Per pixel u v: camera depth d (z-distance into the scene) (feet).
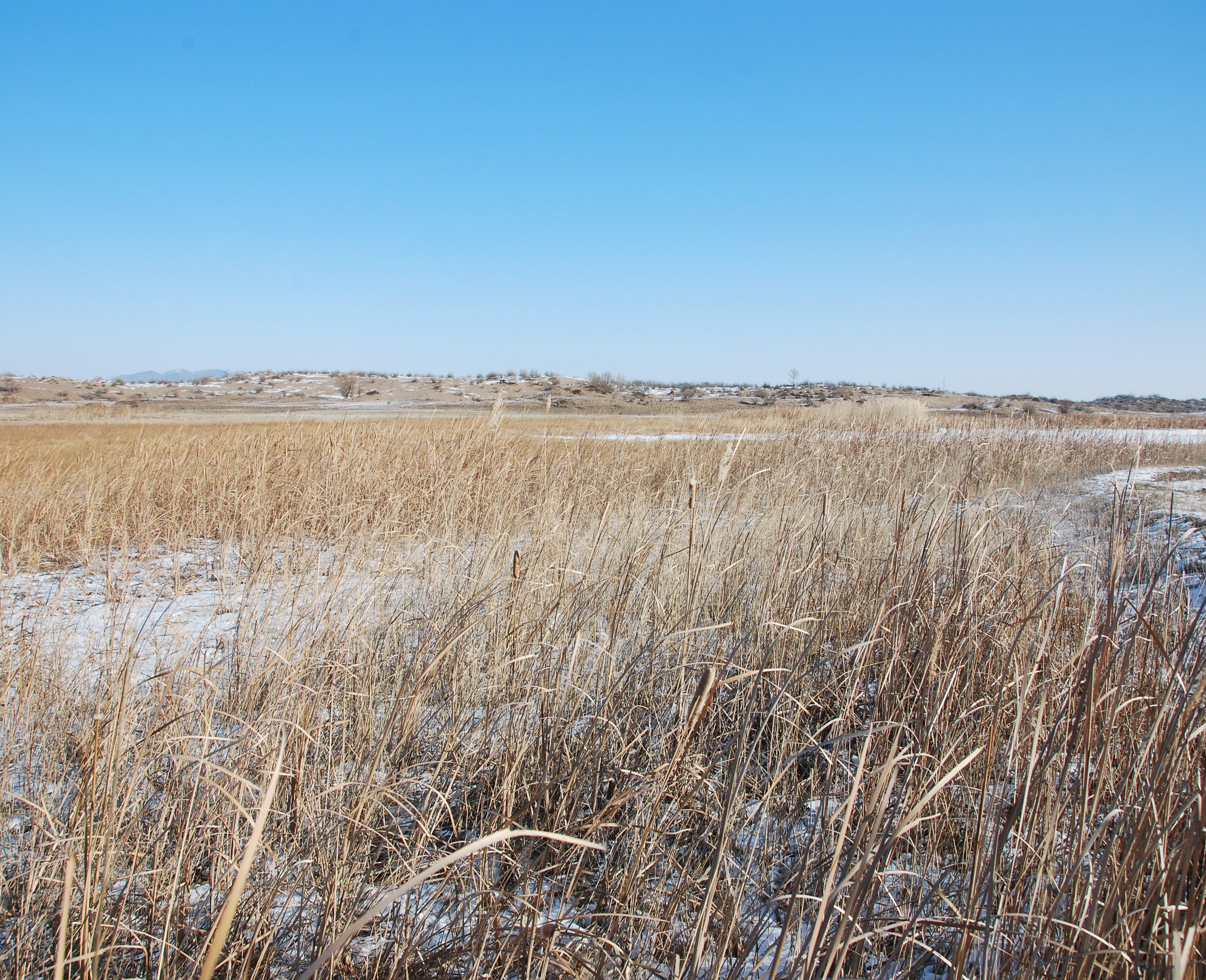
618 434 36.22
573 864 8.30
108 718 7.57
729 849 8.02
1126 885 6.29
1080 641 9.60
